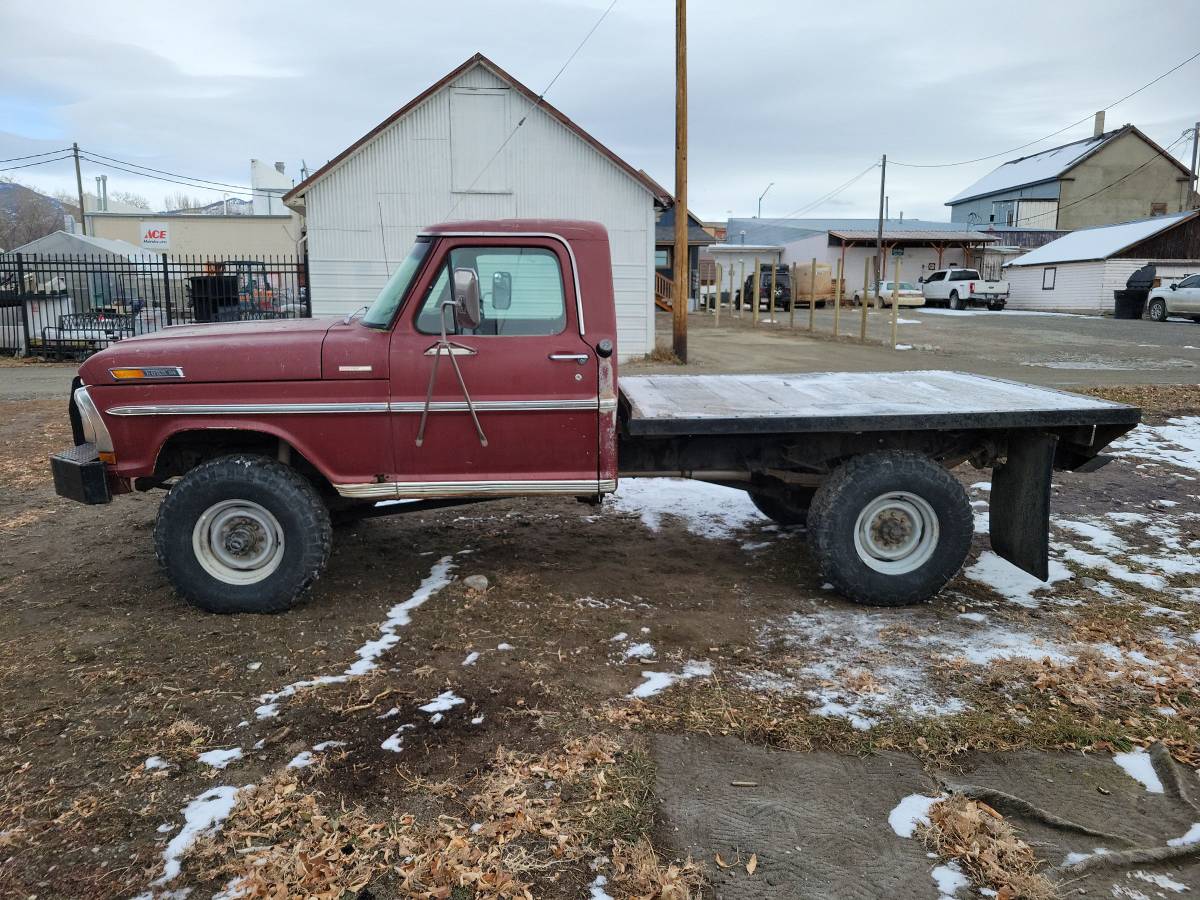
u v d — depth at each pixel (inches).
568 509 289.3
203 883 107.8
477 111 740.7
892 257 1908.2
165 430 186.1
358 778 130.0
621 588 214.8
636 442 212.7
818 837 118.4
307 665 168.4
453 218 754.8
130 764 133.6
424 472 191.5
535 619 193.0
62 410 484.4
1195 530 266.7
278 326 203.8
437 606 199.5
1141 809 127.0
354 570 225.3
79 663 168.7
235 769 132.5
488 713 150.0
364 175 743.1
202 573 190.2
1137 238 1423.5
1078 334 1008.2
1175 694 160.2
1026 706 155.3
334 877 108.5
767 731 145.3
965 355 794.2
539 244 187.6
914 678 165.9
